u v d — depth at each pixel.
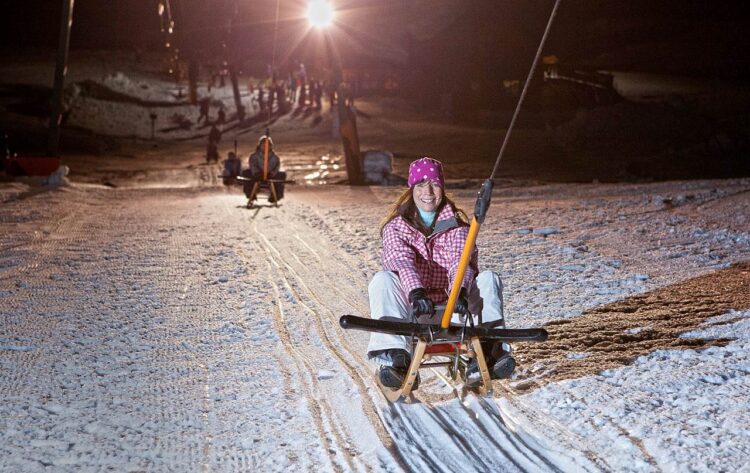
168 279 8.55
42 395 4.94
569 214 12.74
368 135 44.41
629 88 57.34
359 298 7.66
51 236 11.68
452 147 40.00
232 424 4.49
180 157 38.19
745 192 14.10
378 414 4.55
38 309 7.24
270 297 7.70
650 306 6.91
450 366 4.86
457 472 3.79
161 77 60.09
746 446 3.82
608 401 4.51
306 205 15.81
